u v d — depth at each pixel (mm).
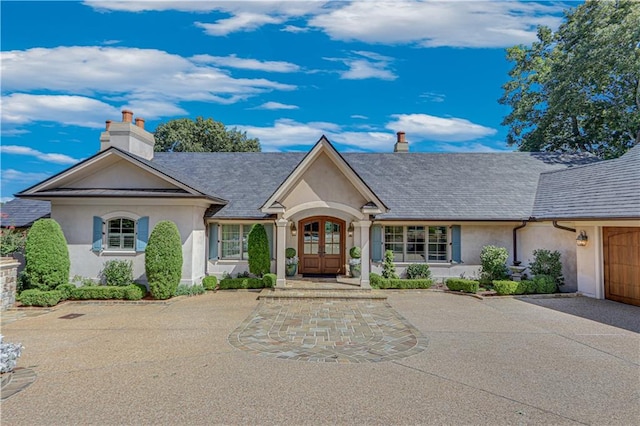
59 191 15273
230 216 16625
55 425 5125
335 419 5285
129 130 17922
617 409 5613
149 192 15070
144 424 5145
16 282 13359
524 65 30391
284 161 21016
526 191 18406
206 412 5484
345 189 15281
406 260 17609
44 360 7699
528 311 12188
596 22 22938
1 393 6117
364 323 10727
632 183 13133
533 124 29000
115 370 7148
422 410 5555
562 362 7617
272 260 17344
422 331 9922
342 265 18000
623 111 23359
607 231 13883
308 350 8375
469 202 17641
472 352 8227
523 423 5195
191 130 42719
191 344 8766
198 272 15883
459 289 15406
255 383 6539
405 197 17969
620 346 8633
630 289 13000
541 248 16250
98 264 15258
